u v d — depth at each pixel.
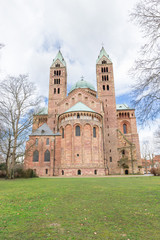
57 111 76.81
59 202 12.57
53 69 87.06
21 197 14.73
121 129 85.56
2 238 6.53
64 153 57.59
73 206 11.30
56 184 25.33
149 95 12.35
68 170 54.47
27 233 6.98
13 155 39.88
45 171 58.31
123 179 33.84
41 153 60.06
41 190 18.88
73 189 19.22
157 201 12.16
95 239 6.38
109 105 77.19
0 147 40.56
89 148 57.00
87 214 9.46
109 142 72.00
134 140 82.00
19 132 40.97
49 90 83.19
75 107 62.75
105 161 62.66
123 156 69.69
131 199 13.10
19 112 41.69
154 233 6.82
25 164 56.38
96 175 54.84
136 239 6.33
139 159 79.44
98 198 13.77
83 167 54.50
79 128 58.62
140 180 30.23
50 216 9.19
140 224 7.82
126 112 87.06
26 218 8.88
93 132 60.06
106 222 8.16
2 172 47.62
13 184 26.33
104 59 85.38
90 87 86.50
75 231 7.13
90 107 68.69
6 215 9.41
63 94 82.31
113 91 79.12
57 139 61.53
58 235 6.76
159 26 11.70
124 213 9.53
